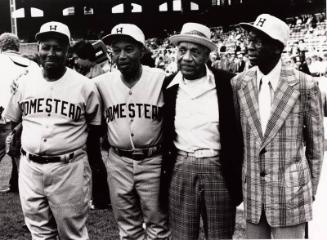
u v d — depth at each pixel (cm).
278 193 287
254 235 304
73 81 353
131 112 355
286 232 291
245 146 304
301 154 293
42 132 345
